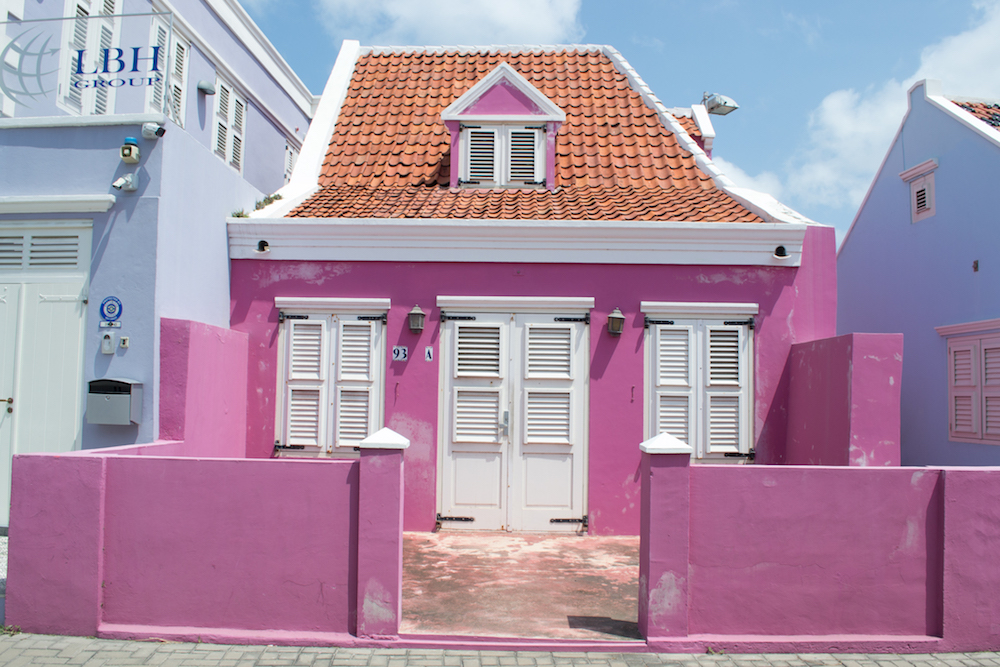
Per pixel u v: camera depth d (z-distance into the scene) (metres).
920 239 11.83
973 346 10.35
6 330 6.72
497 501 7.79
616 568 6.47
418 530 7.77
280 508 4.87
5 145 6.86
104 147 6.77
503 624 5.03
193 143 7.23
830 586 4.84
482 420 7.85
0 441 6.63
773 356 7.91
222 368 7.34
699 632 4.81
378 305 7.91
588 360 7.86
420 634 4.78
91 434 6.55
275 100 13.64
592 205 8.71
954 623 4.84
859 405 6.51
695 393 7.88
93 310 6.62
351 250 7.96
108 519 4.92
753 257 7.87
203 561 4.87
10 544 4.91
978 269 10.34
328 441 7.93
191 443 6.61
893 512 4.90
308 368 7.98
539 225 7.75
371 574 4.76
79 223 6.71
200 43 10.43
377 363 7.94
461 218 7.95
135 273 6.60
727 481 4.86
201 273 7.39
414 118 11.07
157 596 4.86
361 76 11.99
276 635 4.76
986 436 10.01
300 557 4.85
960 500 4.91
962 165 10.77
